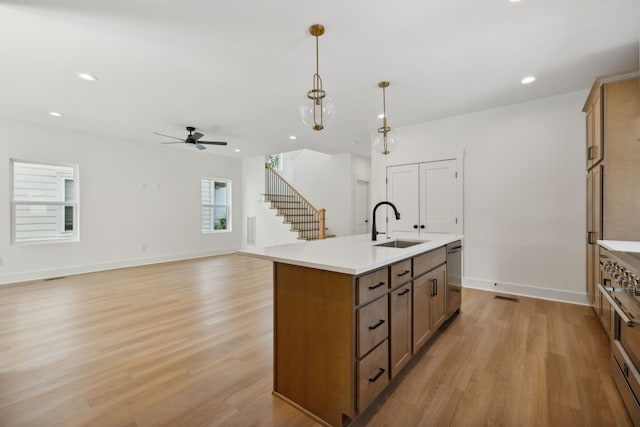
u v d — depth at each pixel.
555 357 2.27
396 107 4.03
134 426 1.57
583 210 3.49
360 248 2.23
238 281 4.72
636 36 2.42
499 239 4.04
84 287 4.35
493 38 2.46
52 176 5.14
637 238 2.61
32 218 4.94
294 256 1.81
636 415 1.48
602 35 2.41
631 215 2.62
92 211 5.47
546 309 3.34
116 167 5.79
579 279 3.52
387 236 3.11
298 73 3.08
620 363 1.76
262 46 2.58
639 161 2.60
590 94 3.02
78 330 2.80
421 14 2.15
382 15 2.16
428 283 2.38
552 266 3.68
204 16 2.17
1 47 2.56
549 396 1.80
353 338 1.52
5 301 3.69
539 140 3.75
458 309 3.16
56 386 1.92
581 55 2.72
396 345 1.90
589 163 3.23
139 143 6.12
